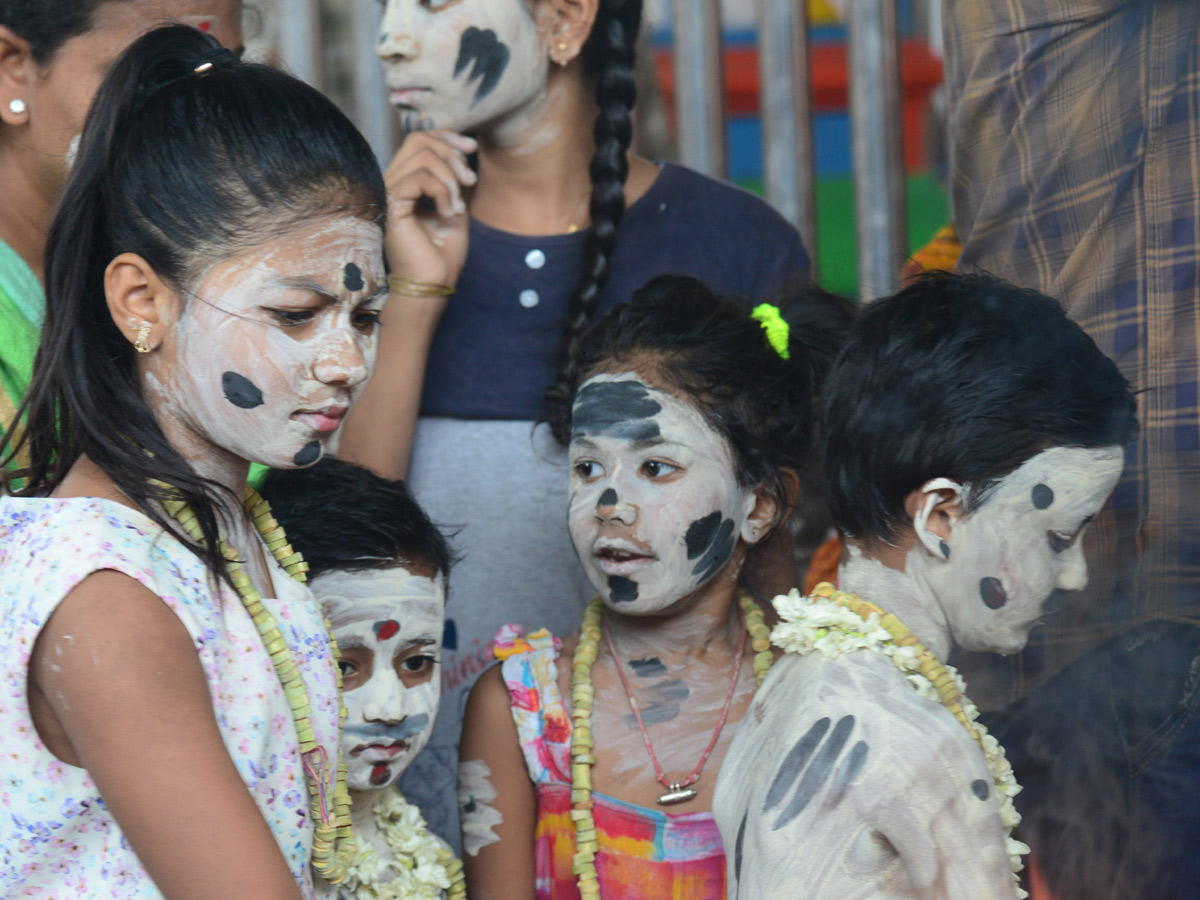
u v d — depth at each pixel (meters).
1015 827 5.46
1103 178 6.09
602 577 6.27
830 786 4.76
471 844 6.49
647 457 6.21
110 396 4.62
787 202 12.91
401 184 7.60
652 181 8.28
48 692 4.24
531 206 8.12
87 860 4.42
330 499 6.21
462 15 7.59
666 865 6.07
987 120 6.77
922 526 5.20
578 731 6.29
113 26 6.00
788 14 12.62
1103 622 5.55
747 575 7.06
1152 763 5.53
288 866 4.30
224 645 4.54
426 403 8.03
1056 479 5.09
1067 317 5.53
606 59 7.91
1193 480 5.54
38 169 6.22
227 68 4.79
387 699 6.02
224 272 4.47
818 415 6.34
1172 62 5.86
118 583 4.24
